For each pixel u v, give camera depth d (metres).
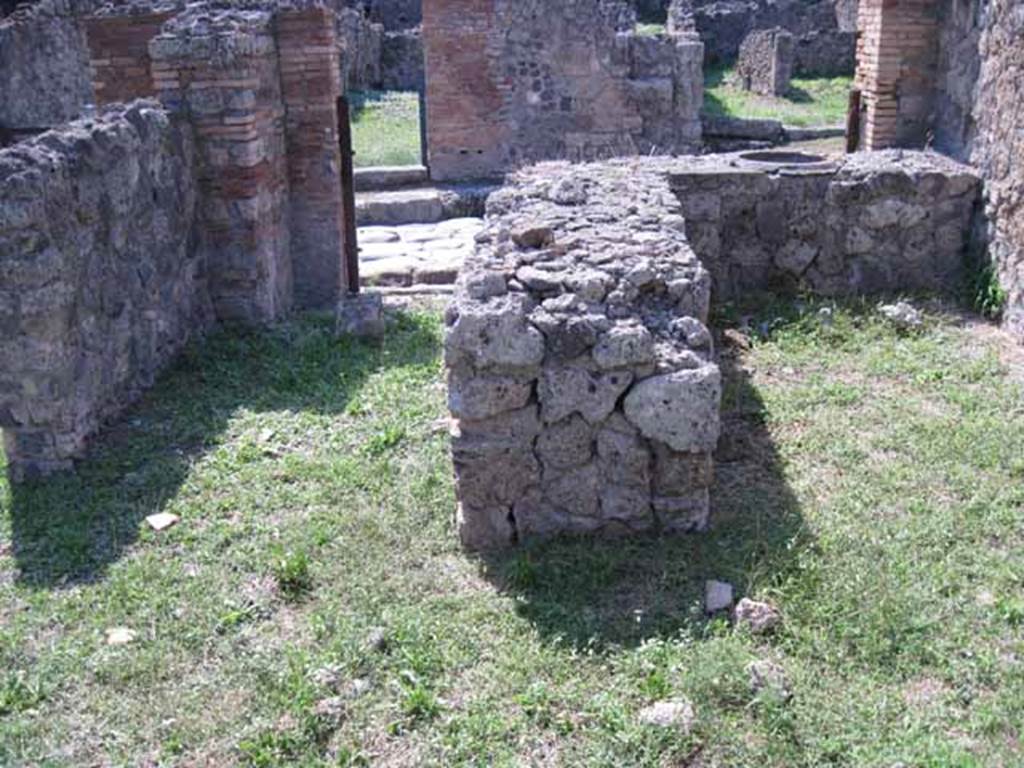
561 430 3.80
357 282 7.57
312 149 7.13
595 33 11.90
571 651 3.29
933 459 4.54
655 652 3.25
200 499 4.46
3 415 4.63
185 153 6.27
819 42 20.39
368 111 17.05
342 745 2.97
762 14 22.94
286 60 6.95
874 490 4.28
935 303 6.55
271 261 6.84
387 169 11.90
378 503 4.36
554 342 3.71
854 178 6.61
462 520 3.93
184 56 6.21
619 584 3.65
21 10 13.84
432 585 3.72
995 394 5.21
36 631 3.59
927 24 7.24
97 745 3.04
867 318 6.31
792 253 6.77
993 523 4.00
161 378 5.85
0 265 4.41
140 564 3.95
